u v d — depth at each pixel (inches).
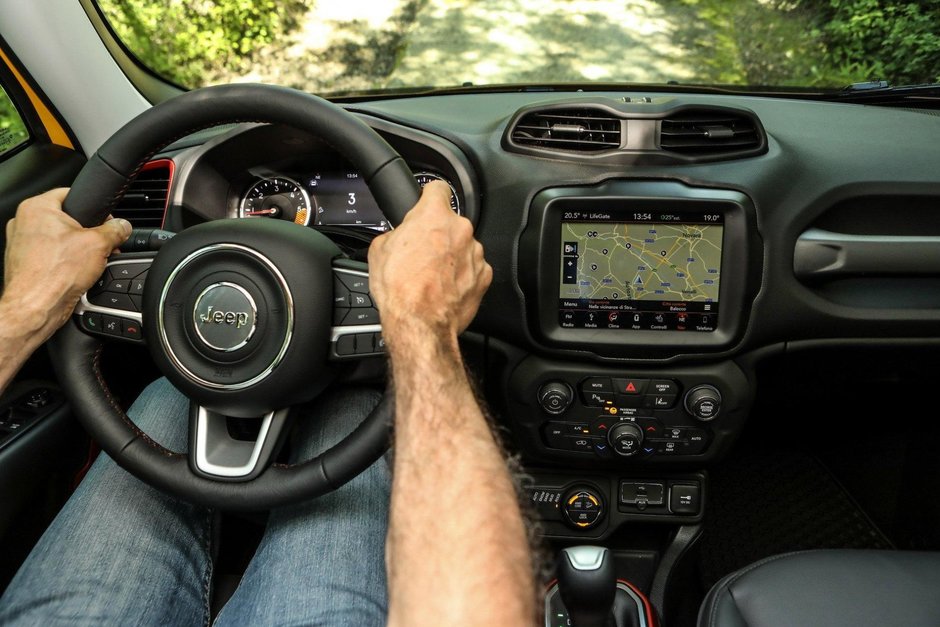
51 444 52.7
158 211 57.5
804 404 74.2
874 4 131.0
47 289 34.3
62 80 60.7
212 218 59.8
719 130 52.9
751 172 52.6
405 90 66.6
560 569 48.6
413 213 30.9
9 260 35.6
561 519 63.4
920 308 54.6
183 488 35.7
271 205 60.8
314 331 34.9
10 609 33.1
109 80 62.4
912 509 72.1
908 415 73.2
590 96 55.9
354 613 32.9
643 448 58.5
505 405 59.4
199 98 36.0
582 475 62.7
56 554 35.1
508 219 54.2
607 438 58.2
